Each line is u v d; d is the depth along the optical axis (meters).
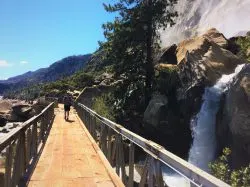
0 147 5.52
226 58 29.28
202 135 25.62
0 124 53.28
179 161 4.40
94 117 16.70
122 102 34.19
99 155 12.16
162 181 5.27
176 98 28.80
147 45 34.22
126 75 34.84
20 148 8.20
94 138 16.52
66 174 9.66
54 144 14.95
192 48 32.62
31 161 10.64
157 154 5.45
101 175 9.59
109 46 34.38
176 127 28.22
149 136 30.89
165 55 38.81
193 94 27.06
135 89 34.16
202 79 26.89
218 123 24.20
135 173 12.89
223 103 24.27
